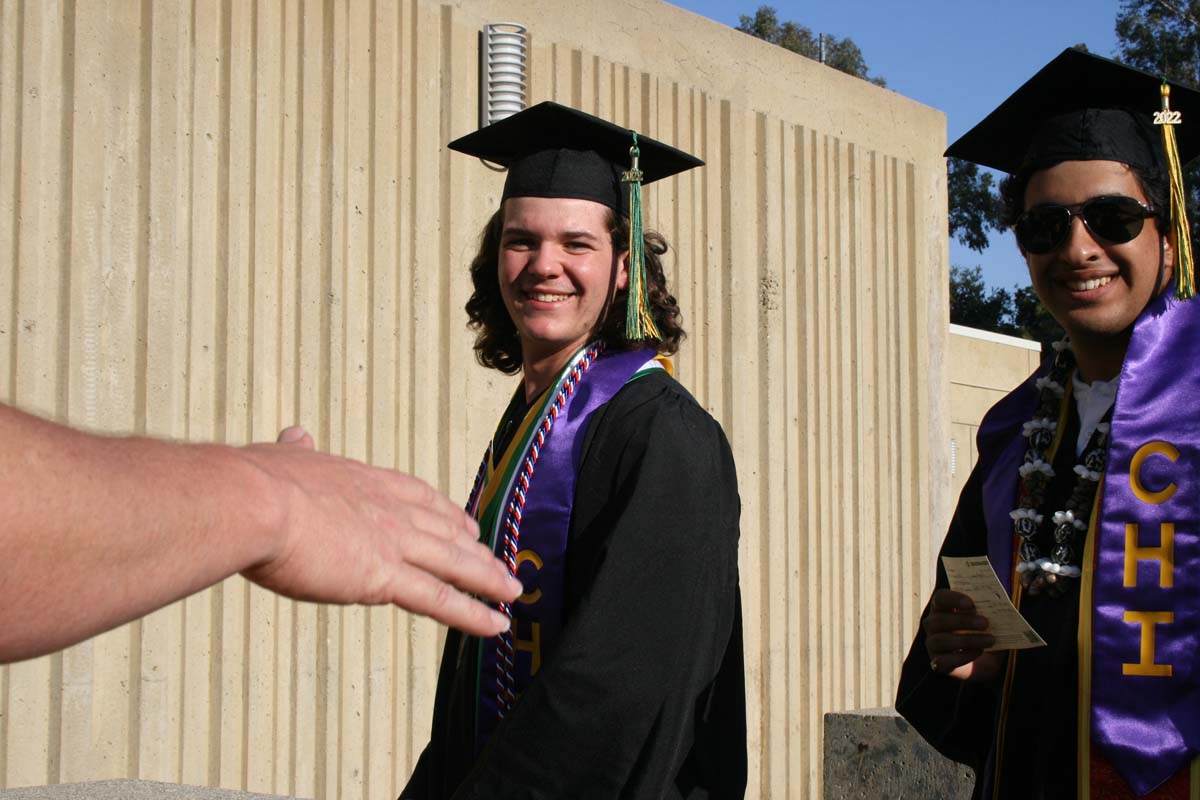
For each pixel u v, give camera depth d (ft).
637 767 7.06
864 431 25.22
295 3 16.85
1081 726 6.66
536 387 8.96
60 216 14.38
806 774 23.40
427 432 17.83
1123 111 7.16
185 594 2.58
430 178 18.13
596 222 8.79
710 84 22.62
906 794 13.67
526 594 7.94
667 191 21.62
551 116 8.80
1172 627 6.51
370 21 17.61
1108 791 6.53
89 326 14.52
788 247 23.88
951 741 8.11
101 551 2.40
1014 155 8.57
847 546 24.58
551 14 19.98
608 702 7.02
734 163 22.82
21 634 2.33
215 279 15.79
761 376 23.11
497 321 10.14
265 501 2.75
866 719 14.06
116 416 14.71
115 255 14.82
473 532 3.24
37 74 14.25
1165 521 6.64
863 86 25.88
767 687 22.80
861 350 25.27
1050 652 7.04
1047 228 7.04
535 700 7.06
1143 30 66.28
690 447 7.79
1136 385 6.88
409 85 18.02
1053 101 7.72
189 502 2.59
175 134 15.42
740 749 8.20
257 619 15.97
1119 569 6.68
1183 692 6.44
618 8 21.07
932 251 27.32
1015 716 7.16
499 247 9.52
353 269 17.17
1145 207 6.89
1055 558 7.07
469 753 8.08
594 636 7.11
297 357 16.56
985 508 7.84
